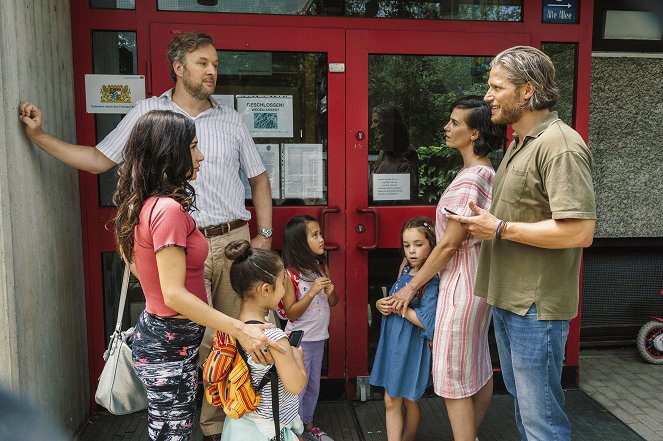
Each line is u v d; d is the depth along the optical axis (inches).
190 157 77.0
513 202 82.3
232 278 82.3
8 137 88.2
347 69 125.5
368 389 131.6
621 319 165.5
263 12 122.0
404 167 130.1
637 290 165.0
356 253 129.4
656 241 164.2
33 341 96.4
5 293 86.3
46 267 102.7
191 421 80.9
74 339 117.0
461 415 98.0
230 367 79.6
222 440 82.0
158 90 119.3
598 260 163.2
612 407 129.6
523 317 82.6
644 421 123.2
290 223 109.4
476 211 79.9
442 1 127.0
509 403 132.0
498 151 134.0
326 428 120.3
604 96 156.9
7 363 86.9
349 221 128.8
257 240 114.1
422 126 129.7
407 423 108.3
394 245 130.5
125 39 118.7
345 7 124.1
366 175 128.4
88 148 103.1
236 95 123.7
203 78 103.3
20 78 93.1
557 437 83.5
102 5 117.4
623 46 154.9
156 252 72.2
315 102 126.0
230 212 107.3
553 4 129.6
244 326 75.0
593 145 158.4
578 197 74.9
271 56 123.6
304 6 123.0
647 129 159.3
